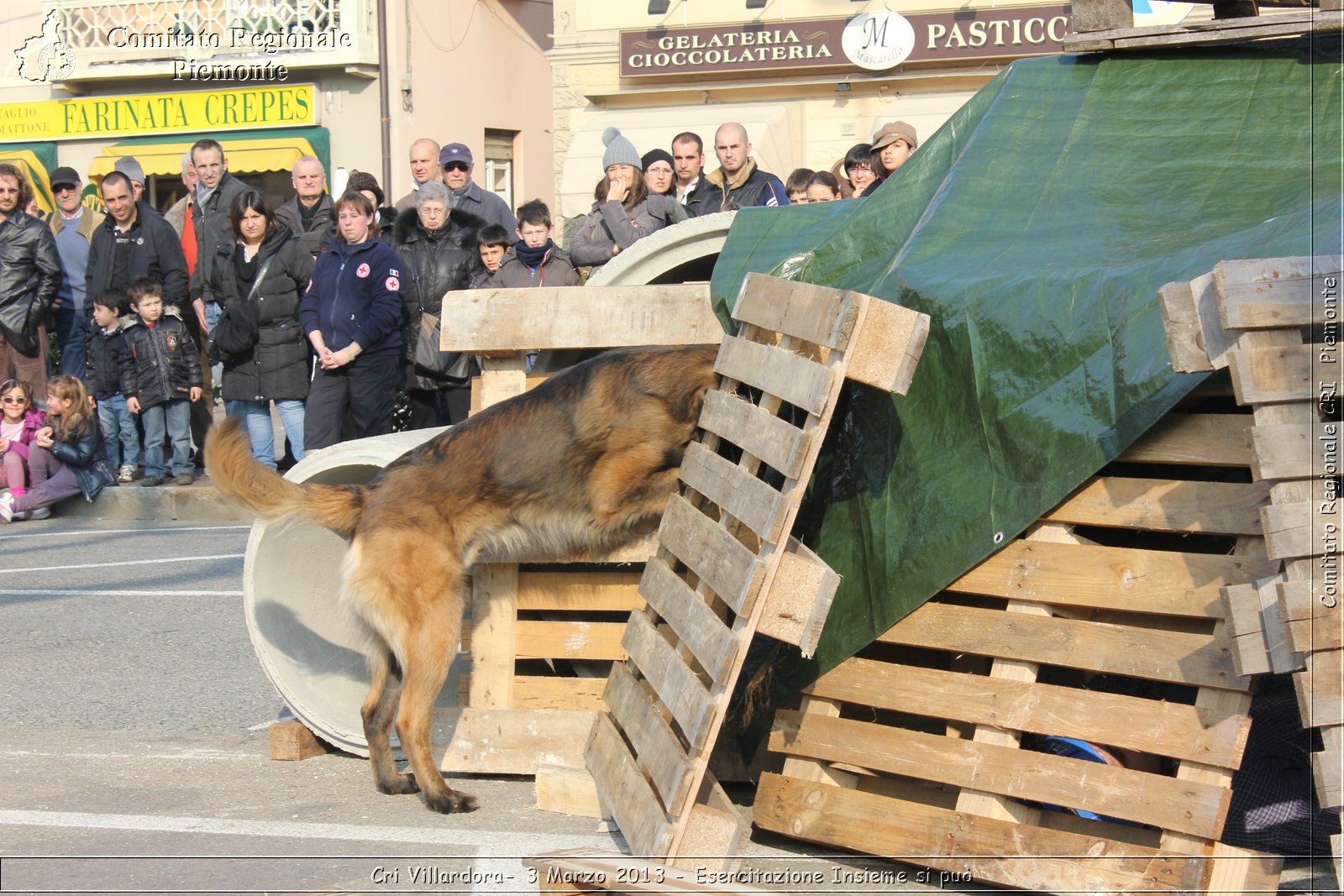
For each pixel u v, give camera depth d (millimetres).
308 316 8570
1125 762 3883
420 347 8469
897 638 4141
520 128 22516
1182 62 4812
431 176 9945
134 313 11219
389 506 4762
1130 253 4156
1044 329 3977
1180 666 3570
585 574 5074
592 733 4625
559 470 4801
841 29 15852
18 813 4574
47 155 21016
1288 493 3344
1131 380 3744
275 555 5320
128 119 20516
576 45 17062
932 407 4211
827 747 4129
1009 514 3938
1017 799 3789
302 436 9609
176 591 8359
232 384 9633
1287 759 3990
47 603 8070
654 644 4246
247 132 20094
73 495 11406
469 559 4863
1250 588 3352
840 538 4363
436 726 5023
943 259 4477
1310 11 4523
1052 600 3850
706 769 3752
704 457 4484
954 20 15461
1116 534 4246
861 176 8312
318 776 5031
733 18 16328
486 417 4926
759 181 8680
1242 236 3887
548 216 7984
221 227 10594
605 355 4902
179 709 5938
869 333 3734
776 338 4410
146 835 4344
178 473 11391
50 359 12695
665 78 16891
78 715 5848
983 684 3877
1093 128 4777
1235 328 3373
